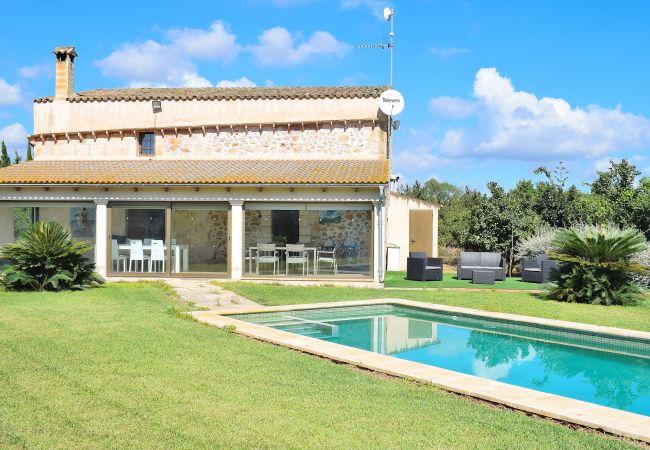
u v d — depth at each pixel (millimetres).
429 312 14297
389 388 7242
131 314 12195
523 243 25109
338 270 19547
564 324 12070
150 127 23719
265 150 23500
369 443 5383
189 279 19828
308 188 19516
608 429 5918
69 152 24031
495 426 5941
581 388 8406
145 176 20062
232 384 7176
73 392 6695
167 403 6383
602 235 15547
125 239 20188
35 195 20125
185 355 8602
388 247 25922
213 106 23844
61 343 9227
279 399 6625
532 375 9109
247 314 13375
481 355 10430
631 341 11023
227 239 19953
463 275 22172
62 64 24656
